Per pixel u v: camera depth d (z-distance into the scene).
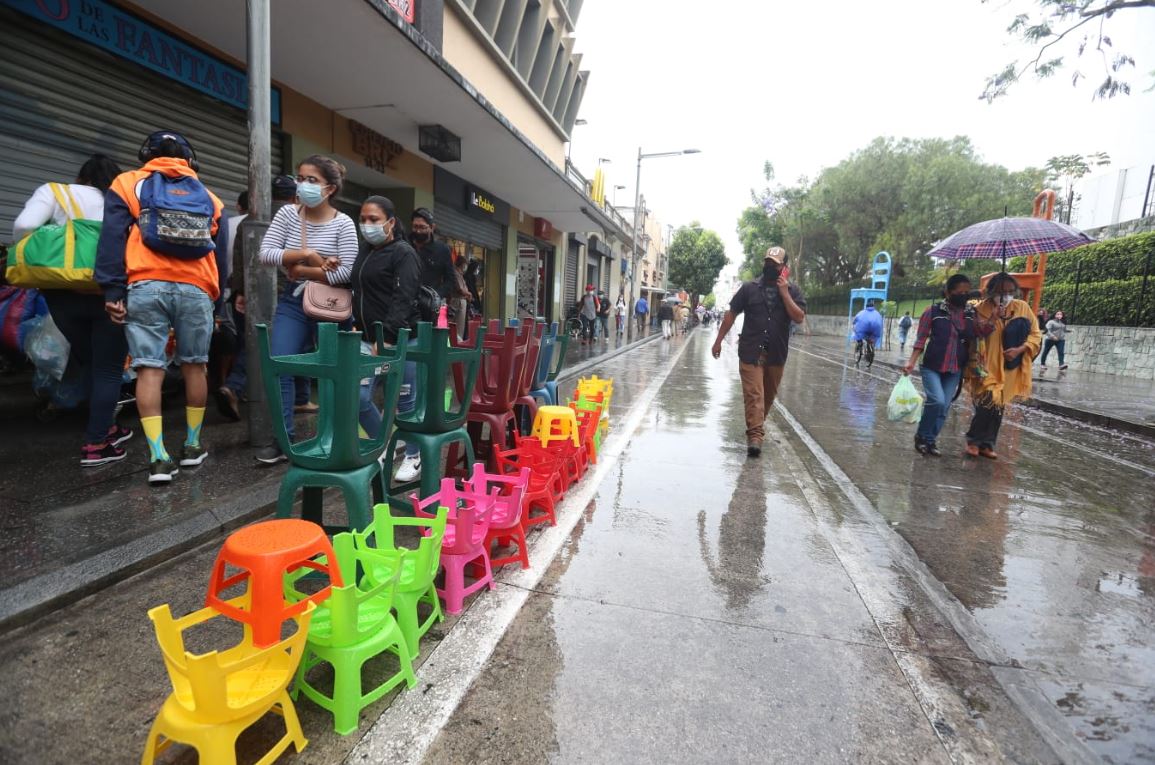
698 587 2.94
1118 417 8.48
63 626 2.26
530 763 1.78
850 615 2.75
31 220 3.36
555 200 14.44
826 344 28.61
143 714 1.86
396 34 5.64
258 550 1.75
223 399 4.75
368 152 8.78
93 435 3.65
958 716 2.09
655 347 20.75
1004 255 7.64
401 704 2.00
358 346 2.33
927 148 34.50
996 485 5.11
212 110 6.24
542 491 3.49
